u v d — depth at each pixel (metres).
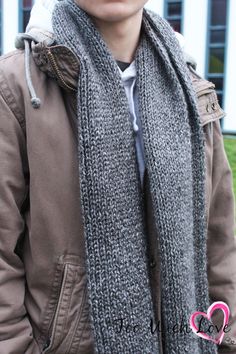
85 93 1.06
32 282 1.12
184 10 6.52
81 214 1.08
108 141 1.06
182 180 1.14
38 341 1.12
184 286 1.14
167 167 1.12
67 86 1.08
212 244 1.38
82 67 1.07
